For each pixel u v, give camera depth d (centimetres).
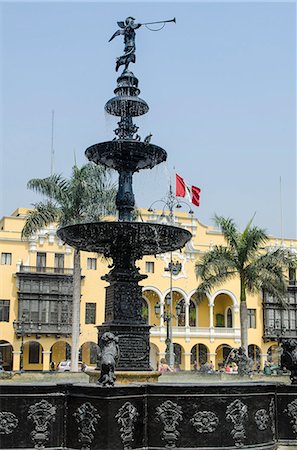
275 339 5459
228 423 882
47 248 4947
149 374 1040
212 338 5203
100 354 880
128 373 1027
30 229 2842
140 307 1112
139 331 1077
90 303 4941
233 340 5284
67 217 2827
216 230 5591
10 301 4803
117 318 1091
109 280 1130
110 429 831
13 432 850
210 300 5297
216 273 3253
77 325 2739
